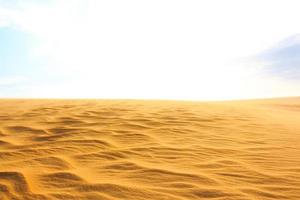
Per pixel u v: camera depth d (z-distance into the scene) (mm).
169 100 11164
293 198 2287
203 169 2936
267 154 3543
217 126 5250
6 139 4047
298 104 14195
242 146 3928
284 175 2801
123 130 4625
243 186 2512
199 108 7855
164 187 2451
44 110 6645
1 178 2566
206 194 2334
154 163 3092
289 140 4332
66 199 2203
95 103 8602
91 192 2328
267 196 2318
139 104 8461
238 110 8109
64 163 3027
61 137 4137
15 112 6434
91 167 2938
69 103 8641
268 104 14031
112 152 3455
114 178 2637
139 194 2305
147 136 4297
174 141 4082
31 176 2633
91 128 4695
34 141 3951
